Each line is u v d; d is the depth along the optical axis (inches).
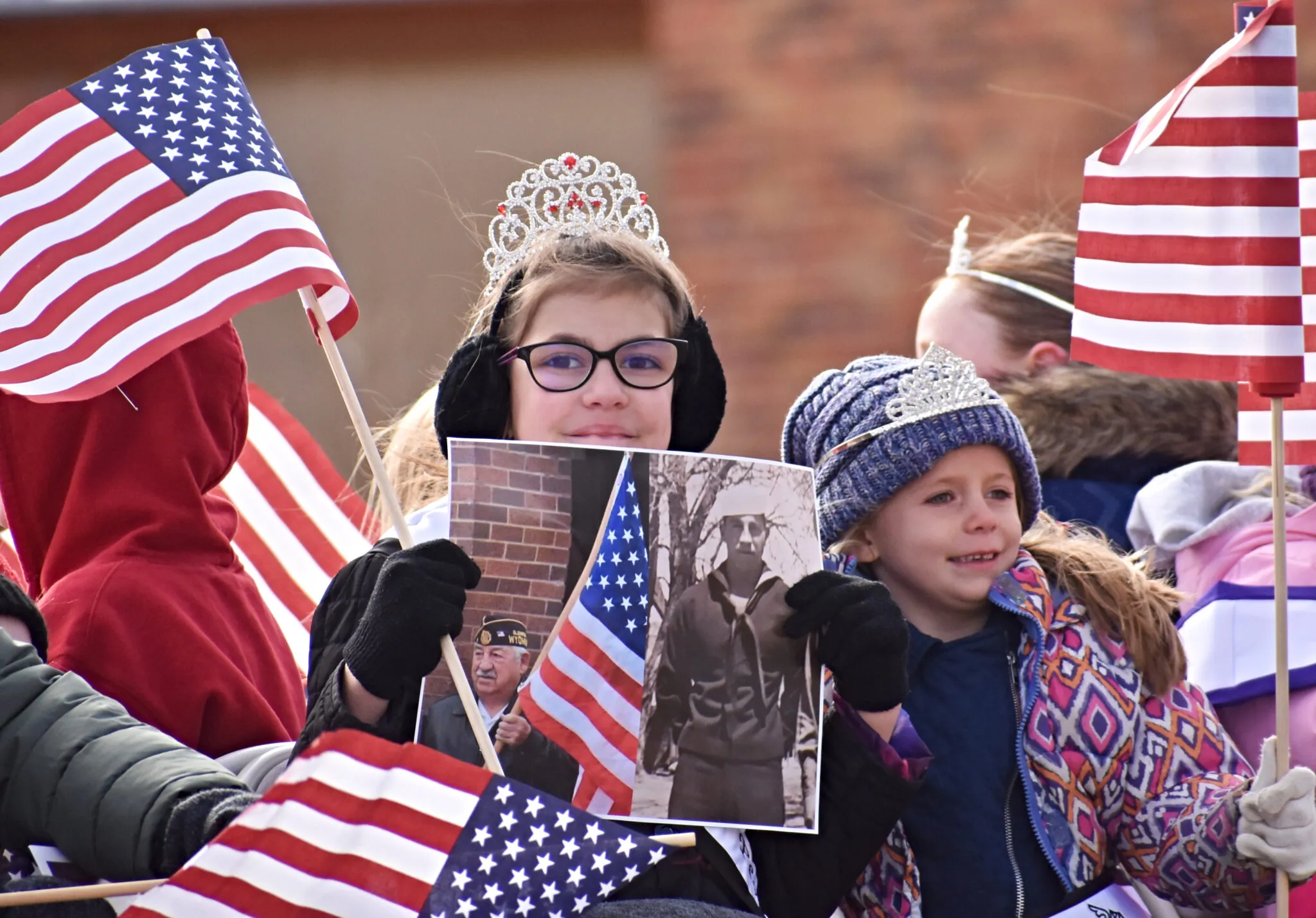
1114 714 357.7
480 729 307.4
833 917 348.8
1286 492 444.1
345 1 858.8
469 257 860.6
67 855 311.3
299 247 344.8
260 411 505.7
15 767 308.0
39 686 314.5
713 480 331.6
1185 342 357.7
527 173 376.5
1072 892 347.6
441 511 375.9
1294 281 354.9
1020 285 497.7
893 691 327.6
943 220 790.5
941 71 795.4
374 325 860.6
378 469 329.4
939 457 360.5
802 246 798.5
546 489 324.5
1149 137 343.9
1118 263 363.3
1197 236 359.3
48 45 883.4
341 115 872.3
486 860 295.9
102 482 394.0
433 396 465.1
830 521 368.5
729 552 329.1
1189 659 408.8
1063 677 360.5
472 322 410.9
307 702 349.7
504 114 864.3
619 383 347.6
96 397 394.6
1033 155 786.8
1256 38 359.3
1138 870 354.3
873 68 799.1
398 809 295.4
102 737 308.3
